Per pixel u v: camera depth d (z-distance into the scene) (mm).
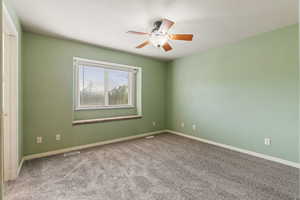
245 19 2154
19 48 2143
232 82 3064
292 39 2312
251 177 2023
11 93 1939
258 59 2682
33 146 2568
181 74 4145
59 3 1778
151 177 2018
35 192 1686
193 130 3855
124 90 4070
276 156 2502
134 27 2391
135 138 3902
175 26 2357
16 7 1836
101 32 2566
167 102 4578
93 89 3541
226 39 2871
